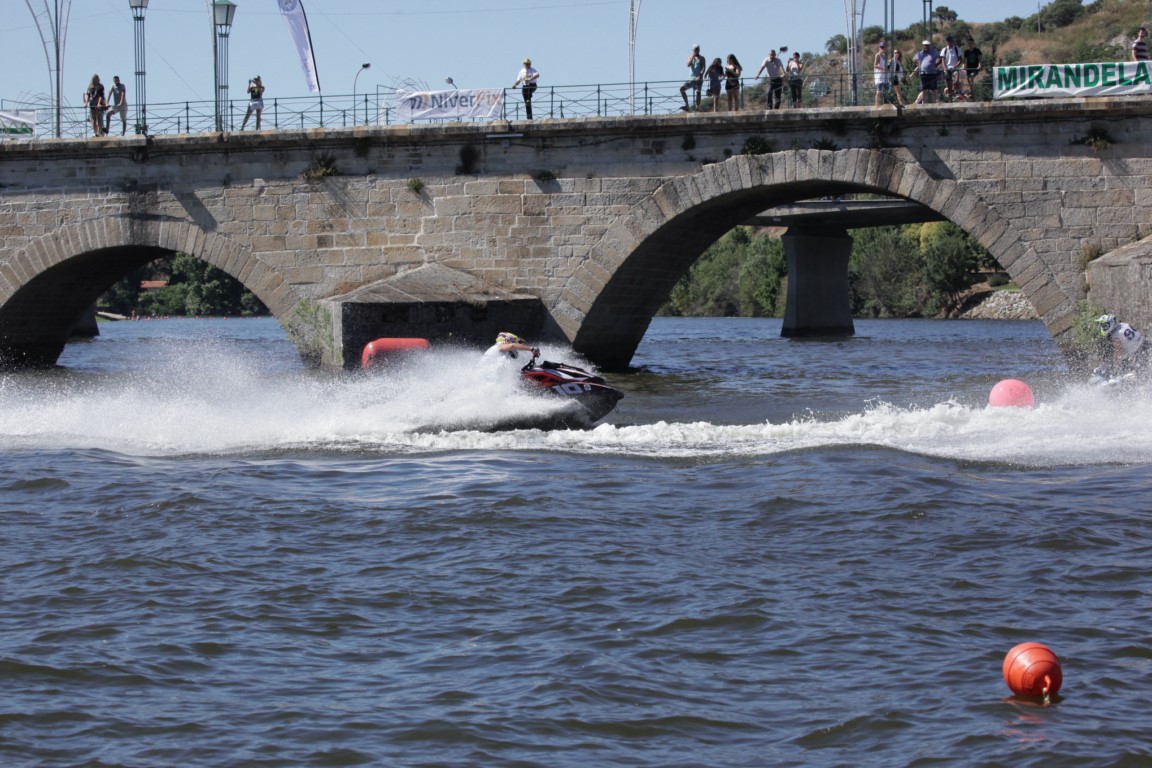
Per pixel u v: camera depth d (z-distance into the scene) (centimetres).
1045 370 8194
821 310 15200
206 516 3122
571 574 2578
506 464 3809
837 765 1702
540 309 7719
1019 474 3562
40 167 8481
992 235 6900
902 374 8088
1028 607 2328
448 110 7856
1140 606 2323
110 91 8575
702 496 3319
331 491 3419
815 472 3591
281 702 1930
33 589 2508
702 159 7394
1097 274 6569
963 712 1859
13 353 9262
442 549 2800
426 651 2150
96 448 4166
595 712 1880
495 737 1795
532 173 7688
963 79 7512
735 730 1819
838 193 8156
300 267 8075
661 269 8225
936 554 2706
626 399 6309
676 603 2381
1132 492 3291
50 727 1834
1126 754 1697
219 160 8169
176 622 2305
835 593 2431
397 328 7206
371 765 1711
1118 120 6719
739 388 7012
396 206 7919
